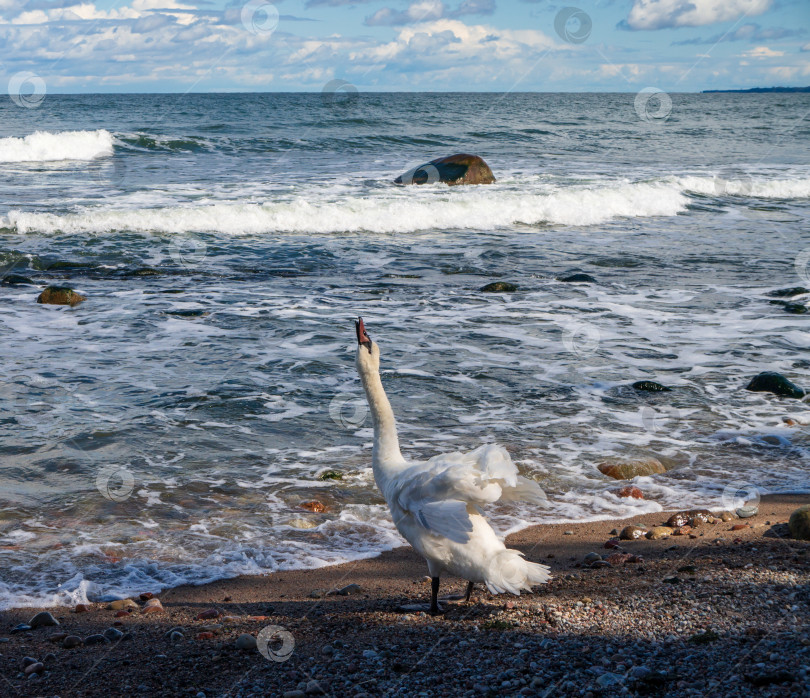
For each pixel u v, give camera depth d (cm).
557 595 472
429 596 499
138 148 3431
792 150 4384
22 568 545
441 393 931
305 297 1395
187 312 1267
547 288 1487
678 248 1889
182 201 2167
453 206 2170
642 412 882
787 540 568
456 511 382
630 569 518
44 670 399
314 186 2503
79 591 516
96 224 1905
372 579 538
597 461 750
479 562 399
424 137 4197
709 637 388
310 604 489
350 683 368
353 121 5491
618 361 1065
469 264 1695
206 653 416
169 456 750
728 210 2461
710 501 669
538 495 425
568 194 2381
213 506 654
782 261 1742
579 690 346
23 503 648
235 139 3622
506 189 2516
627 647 385
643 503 667
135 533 604
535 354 1091
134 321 1221
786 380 957
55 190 2352
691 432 827
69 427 810
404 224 2078
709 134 5466
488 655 389
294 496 676
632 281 1553
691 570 499
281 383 959
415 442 779
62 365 1009
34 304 1312
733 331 1215
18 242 1775
